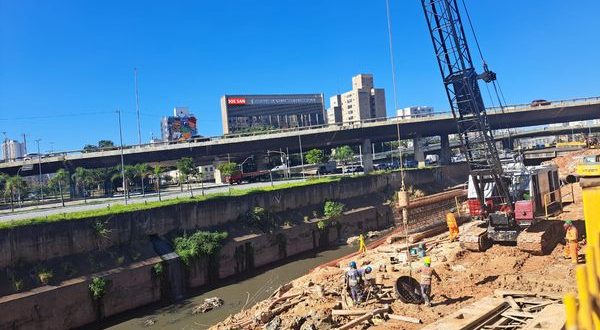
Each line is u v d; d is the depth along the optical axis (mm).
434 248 31547
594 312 6719
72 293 33875
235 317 26469
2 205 81000
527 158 75250
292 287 29531
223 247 46031
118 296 36531
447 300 19953
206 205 48375
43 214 48969
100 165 86562
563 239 27750
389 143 168750
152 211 43094
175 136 191000
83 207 56656
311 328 19516
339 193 68688
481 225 29812
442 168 98000
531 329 13766
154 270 39344
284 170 102500
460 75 30719
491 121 98188
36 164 83375
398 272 25875
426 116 92500
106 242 38594
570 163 65438
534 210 27125
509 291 19141
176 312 36125
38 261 34281
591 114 99438
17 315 30906
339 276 28328
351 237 62500
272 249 52125
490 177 29422
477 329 15672
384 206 72625
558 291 19219
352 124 90750
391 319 18422
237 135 94000
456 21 30344
